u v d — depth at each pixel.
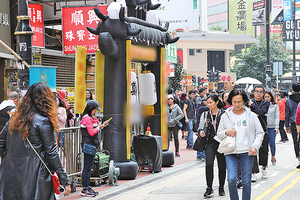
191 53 50.41
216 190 7.68
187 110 14.46
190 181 8.63
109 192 7.71
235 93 5.75
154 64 10.42
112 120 9.05
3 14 13.59
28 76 7.36
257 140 5.71
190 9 31.69
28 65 7.31
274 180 8.58
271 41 58.88
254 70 57.84
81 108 9.75
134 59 9.49
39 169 4.05
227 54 52.78
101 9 14.09
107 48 8.58
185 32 48.25
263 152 8.59
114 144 9.04
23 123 4.06
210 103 7.00
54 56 15.75
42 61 15.14
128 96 9.04
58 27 16.95
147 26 9.76
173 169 10.31
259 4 51.88
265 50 58.12
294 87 10.66
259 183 8.28
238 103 5.73
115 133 9.04
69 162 7.58
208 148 7.09
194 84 35.69
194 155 12.98
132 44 9.36
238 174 7.75
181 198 7.07
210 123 7.05
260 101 8.56
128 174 8.91
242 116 5.85
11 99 8.23
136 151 9.94
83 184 7.36
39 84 4.26
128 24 8.83
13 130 4.12
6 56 13.50
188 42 48.97
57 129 4.23
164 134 10.59
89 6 14.19
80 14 14.24
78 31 14.29
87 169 7.34
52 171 4.17
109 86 9.09
